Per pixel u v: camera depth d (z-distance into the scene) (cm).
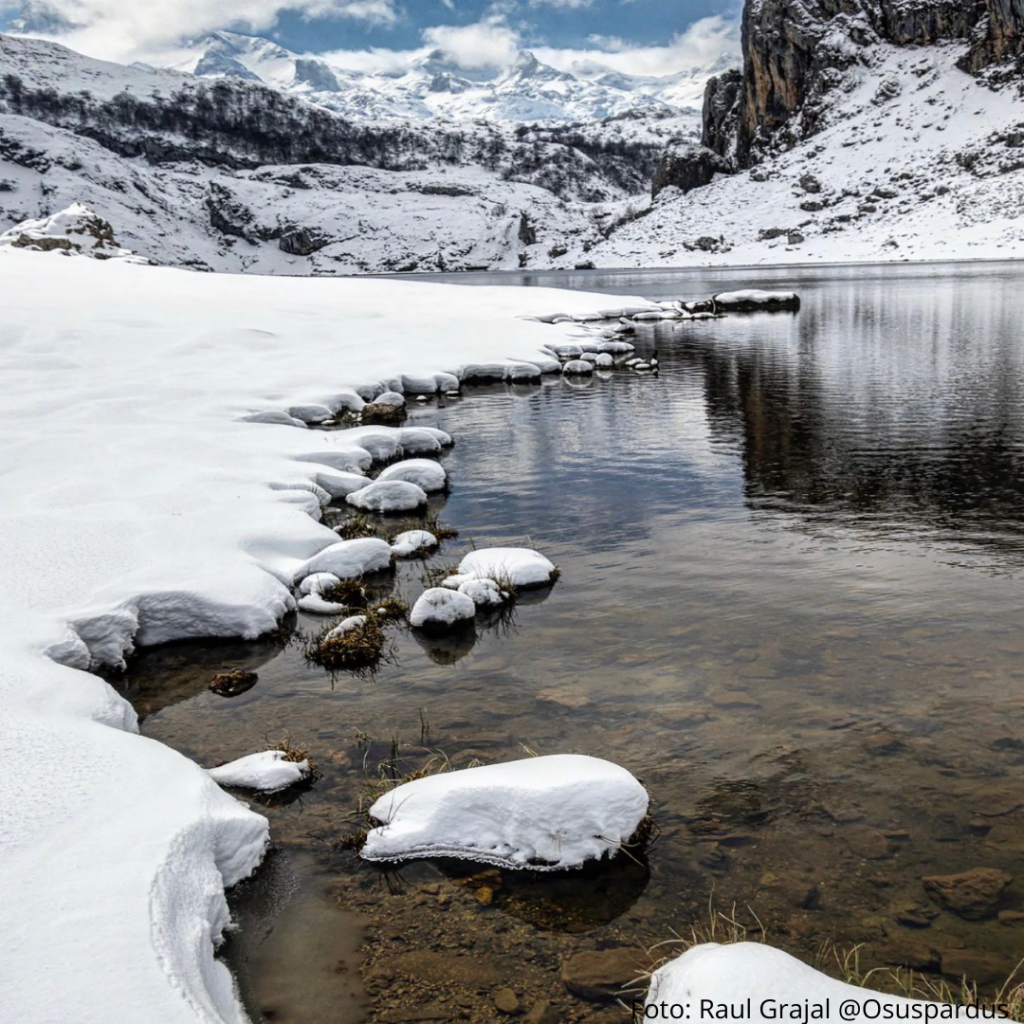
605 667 619
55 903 304
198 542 809
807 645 639
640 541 920
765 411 1633
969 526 914
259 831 409
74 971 270
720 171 18700
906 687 566
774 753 491
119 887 314
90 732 447
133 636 672
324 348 2284
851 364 2198
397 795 431
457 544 939
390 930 359
